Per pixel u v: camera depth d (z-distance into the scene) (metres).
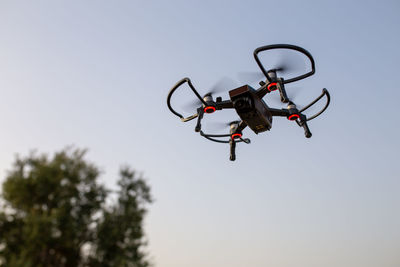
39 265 6.84
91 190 8.38
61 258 7.36
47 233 6.98
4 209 7.61
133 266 7.68
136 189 8.68
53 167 7.88
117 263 7.39
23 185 7.57
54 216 7.12
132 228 8.01
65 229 7.36
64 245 7.24
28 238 6.91
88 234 7.81
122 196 8.45
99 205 8.23
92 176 8.44
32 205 7.63
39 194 7.67
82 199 8.20
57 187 7.72
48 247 7.18
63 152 8.56
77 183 8.02
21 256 6.70
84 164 8.45
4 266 6.70
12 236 7.21
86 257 7.57
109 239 7.64
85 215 8.00
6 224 7.43
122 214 8.08
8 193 7.55
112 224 7.93
